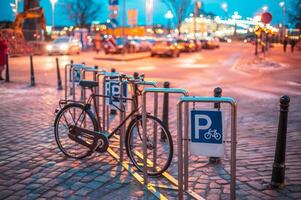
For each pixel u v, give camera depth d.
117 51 39.09
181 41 49.22
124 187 5.00
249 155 6.35
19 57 34.62
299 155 6.37
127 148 5.56
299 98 12.80
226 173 5.52
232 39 89.31
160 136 7.28
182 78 19.55
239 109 10.69
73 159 6.12
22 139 7.26
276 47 71.56
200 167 5.79
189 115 4.59
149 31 58.53
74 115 6.17
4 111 9.90
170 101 11.88
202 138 4.31
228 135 7.50
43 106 10.64
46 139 7.24
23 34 40.81
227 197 4.70
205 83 17.45
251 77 20.52
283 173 4.93
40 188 4.96
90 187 5.00
